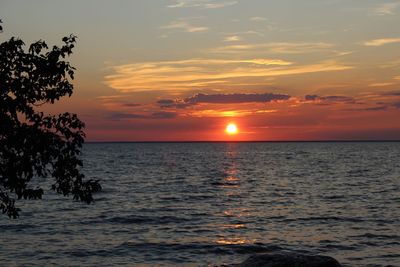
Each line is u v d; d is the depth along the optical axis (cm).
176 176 7519
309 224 3052
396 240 2523
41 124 1116
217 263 2088
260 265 1603
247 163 11812
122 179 6906
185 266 2030
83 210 3666
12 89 1095
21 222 3069
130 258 2159
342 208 3803
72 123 1133
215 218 3322
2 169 1094
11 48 1095
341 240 2538
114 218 3278
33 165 1106
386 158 13988
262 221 3188
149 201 4309
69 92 1155
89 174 7912
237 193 5031
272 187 5709
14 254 2216
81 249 2323
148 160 13688
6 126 1066
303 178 7075
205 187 5719
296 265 1567
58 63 1124
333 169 9138
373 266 2006
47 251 2277
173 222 3152
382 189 5341
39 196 1122
